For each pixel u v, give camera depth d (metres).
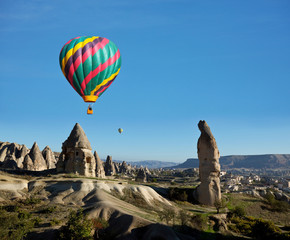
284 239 50.81
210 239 49.03
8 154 109.88
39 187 59.81
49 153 106.62
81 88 50.50
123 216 43.88
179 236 43.47
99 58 49.25
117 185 64.88
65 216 44.59
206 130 82.12
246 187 131.38
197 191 80.38
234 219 66.00
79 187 59.78
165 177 191.12
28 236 37.19
